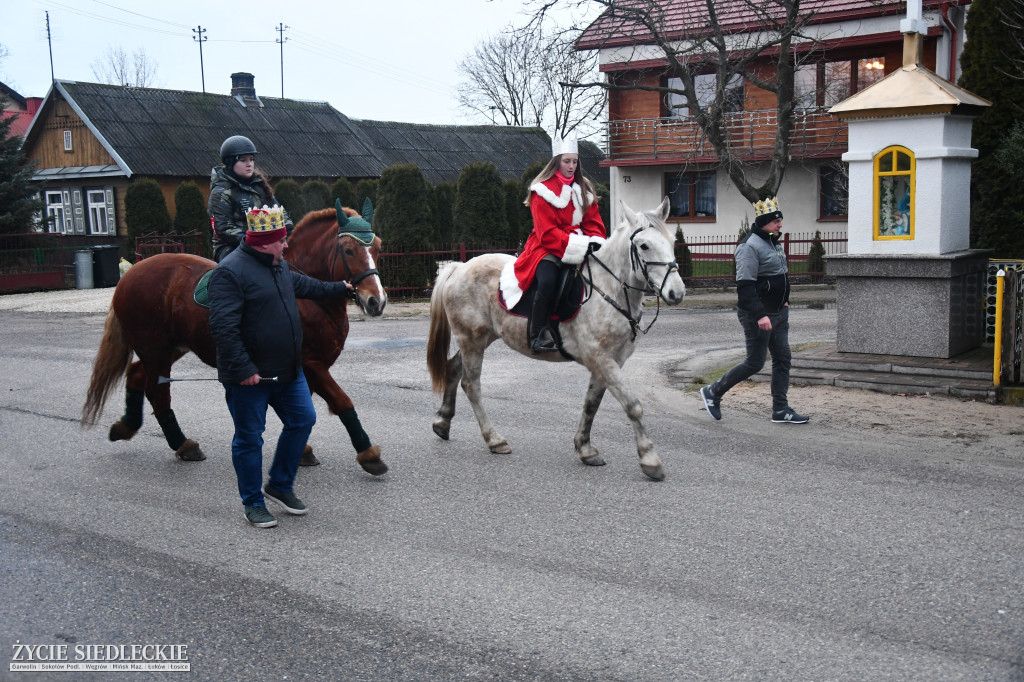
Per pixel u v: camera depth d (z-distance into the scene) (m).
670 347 12.66
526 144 41.34
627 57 24.95
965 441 7.19
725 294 20.67
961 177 9.55
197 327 6.53
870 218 9.65
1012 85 10.31
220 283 5.36
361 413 8.84
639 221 6.21
